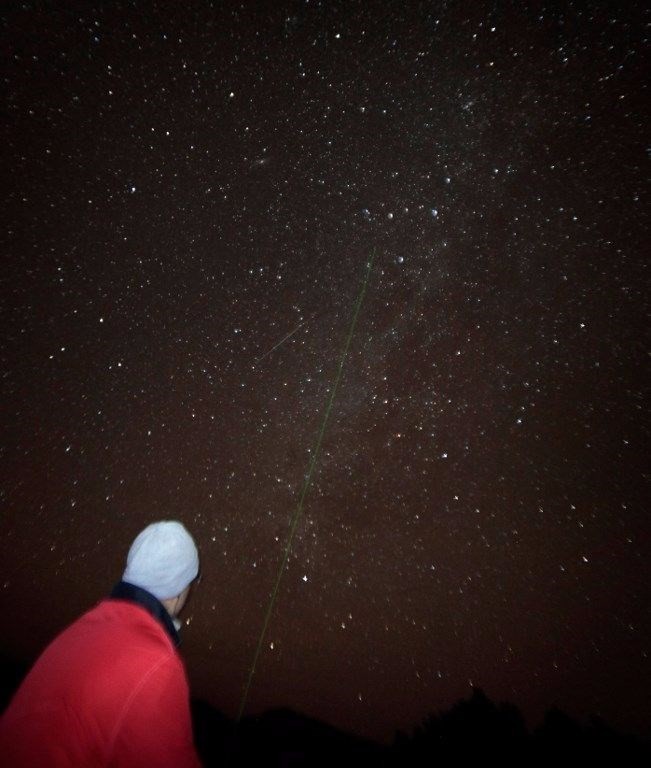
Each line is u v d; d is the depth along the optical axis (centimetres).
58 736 78
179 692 86
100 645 85
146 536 105
